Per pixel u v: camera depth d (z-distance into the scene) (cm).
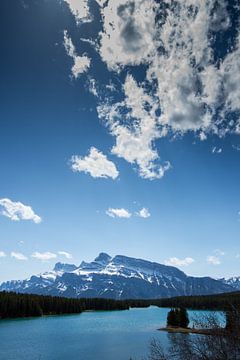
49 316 18112
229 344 969
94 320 16738
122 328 12769
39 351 7544
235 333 967
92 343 8794
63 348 7969
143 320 16988
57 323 14688
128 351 7369
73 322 15275
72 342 9000
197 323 1066
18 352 7419
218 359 970
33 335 10488
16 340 9350
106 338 9850
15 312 16300
